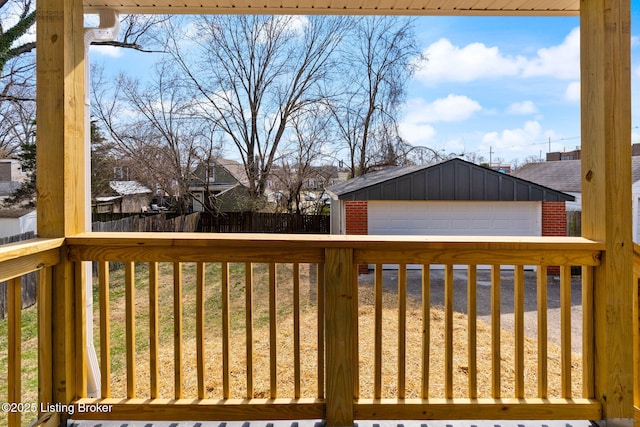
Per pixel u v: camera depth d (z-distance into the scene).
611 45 1.67
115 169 13.88
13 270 1.44
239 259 1.73
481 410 1.71
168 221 11.67
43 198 1.70
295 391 1.75
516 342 1.74
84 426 1.71
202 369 1.74
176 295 1.74
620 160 1.68
